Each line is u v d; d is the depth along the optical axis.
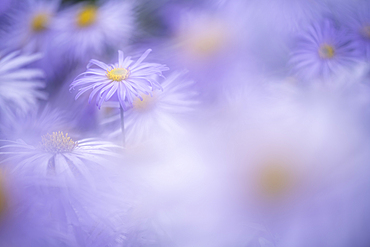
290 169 0.25
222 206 0.25
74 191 0.26
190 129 0.30
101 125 0.32
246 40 0.34
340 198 0.24
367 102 0.26
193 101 0.31
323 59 0.33
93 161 0.27
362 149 0.24
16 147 0.28
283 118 0.26
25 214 0.25
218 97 0.32
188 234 0.25
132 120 0.31
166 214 0.25
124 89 0.28
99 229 0.26
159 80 0.32
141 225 0.26
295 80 0.32
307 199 0.24
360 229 0.24
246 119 0.28
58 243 0.25
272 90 0.31
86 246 0.25
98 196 0.26
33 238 0.25
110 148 0.28
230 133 0.27
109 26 0.40
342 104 0.26
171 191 0.26
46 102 0.34
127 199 0.26
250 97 0.31
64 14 0.45
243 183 0.25
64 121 0.32
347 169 0.24
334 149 0.25
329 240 0.24
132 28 0.39
